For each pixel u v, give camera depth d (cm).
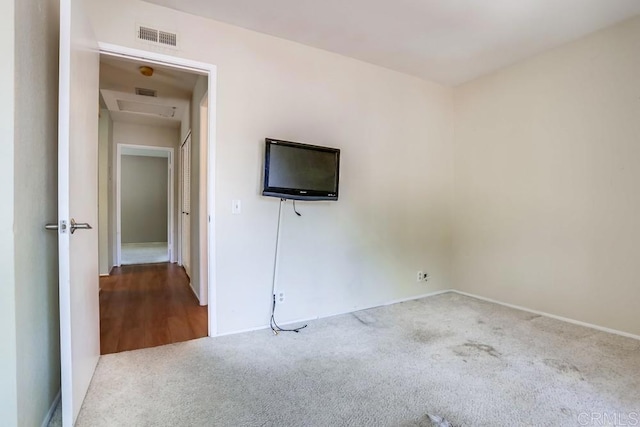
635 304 254
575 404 168
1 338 118
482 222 364
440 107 383
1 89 118
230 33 255
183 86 375
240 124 259
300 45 286
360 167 323
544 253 309
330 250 306
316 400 171
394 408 164
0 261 117
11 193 119
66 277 141
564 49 291
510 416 159
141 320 292
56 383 167
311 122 292
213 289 252
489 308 329
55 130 170
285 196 267
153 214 880
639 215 251
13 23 120
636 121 252
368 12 239
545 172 307
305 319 294
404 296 358
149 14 228
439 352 228
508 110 336
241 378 192
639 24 248
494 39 280
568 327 276
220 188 252
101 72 332
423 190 370
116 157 542
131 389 180
